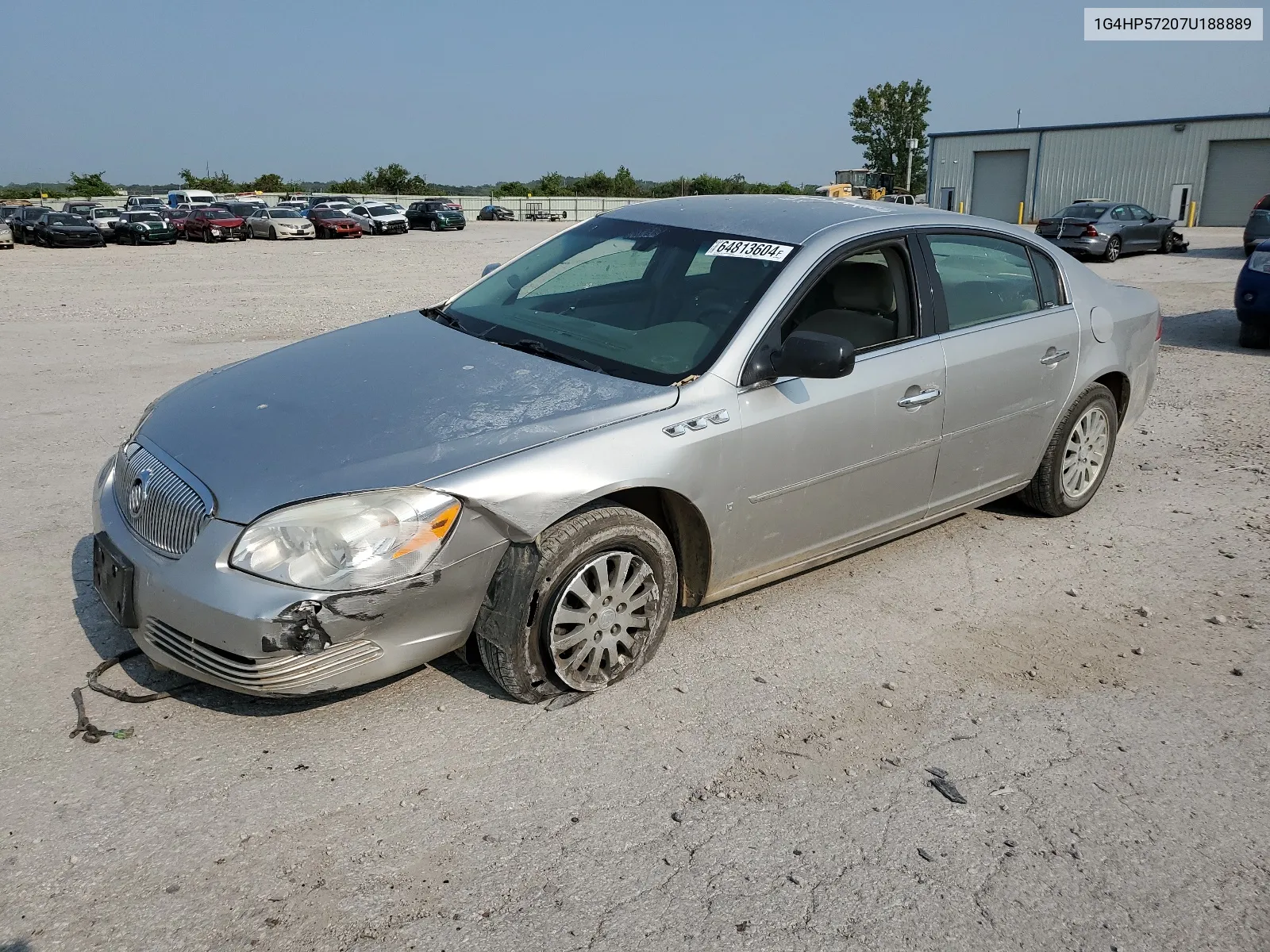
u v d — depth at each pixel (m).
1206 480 6.11
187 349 10.40
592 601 3.33
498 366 3.68
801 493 3.86
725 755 3.16
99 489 3.55
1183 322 12.58
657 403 3.44
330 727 3.21
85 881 2.51
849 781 3.07
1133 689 3.67
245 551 2.86
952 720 3.42
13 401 7.65
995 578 4.62
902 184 74.62
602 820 2.83
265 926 2.40
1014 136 44.28
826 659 3.80
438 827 2.77
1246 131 37.88
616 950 2.38
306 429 3.23
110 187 77.25
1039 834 2.87
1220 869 2.75
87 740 3.08
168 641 3.03
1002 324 4.63
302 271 22.34
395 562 2.94
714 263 4.05
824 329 3.92
